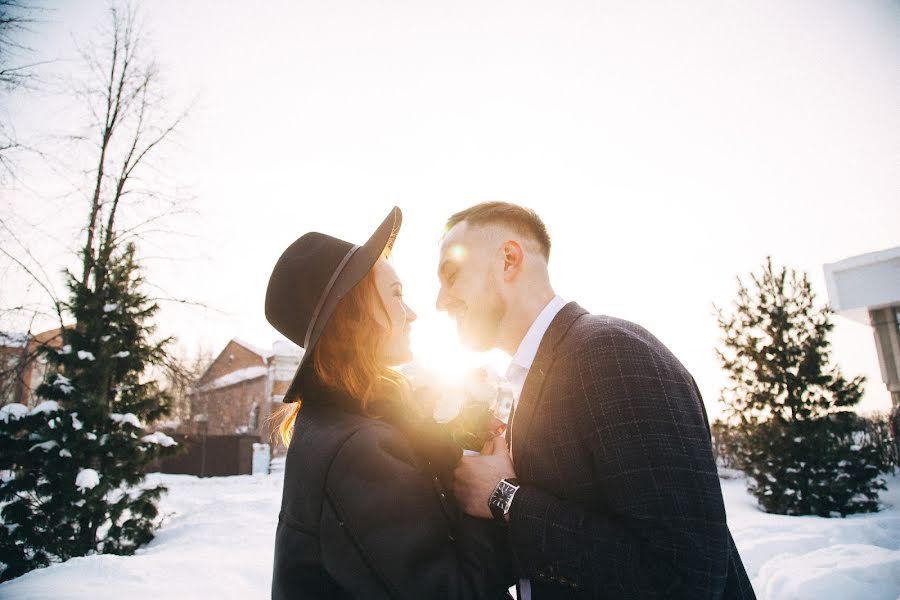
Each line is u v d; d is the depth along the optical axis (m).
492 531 1.17
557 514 1.08
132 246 8.38
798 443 8.80
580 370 1.16
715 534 0.97
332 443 1.08
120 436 7.21
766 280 9.86
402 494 1.03
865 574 3.18
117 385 7.73
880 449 9.85
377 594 0.96
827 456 8.62
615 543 1.00
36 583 3.85
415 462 1.14
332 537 1.00
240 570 4.51
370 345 1.29
